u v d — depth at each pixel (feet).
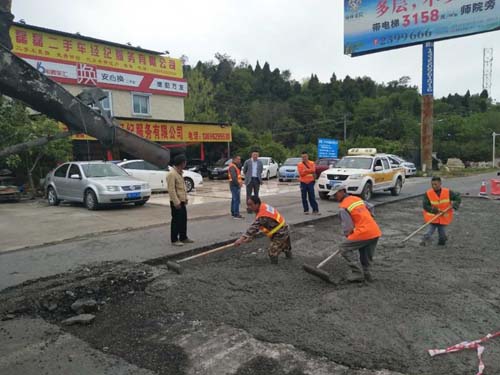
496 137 192.13
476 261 20.17
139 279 17.61
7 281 17.25
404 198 46.57
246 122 195.31
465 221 32.12
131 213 35.50
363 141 154.20
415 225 30.53
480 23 74.59
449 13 77.71
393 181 48.47
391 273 18.17
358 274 16.81
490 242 24.48
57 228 28.81
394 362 10.48
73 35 65.41
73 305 14.38
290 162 75.56
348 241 16.62
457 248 22.97
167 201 43.86
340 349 11.18
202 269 18.97
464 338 11.80
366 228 16.34
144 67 77.20
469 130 180.55
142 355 11.21
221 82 219.82
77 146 63.67
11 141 36.22
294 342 11.66
